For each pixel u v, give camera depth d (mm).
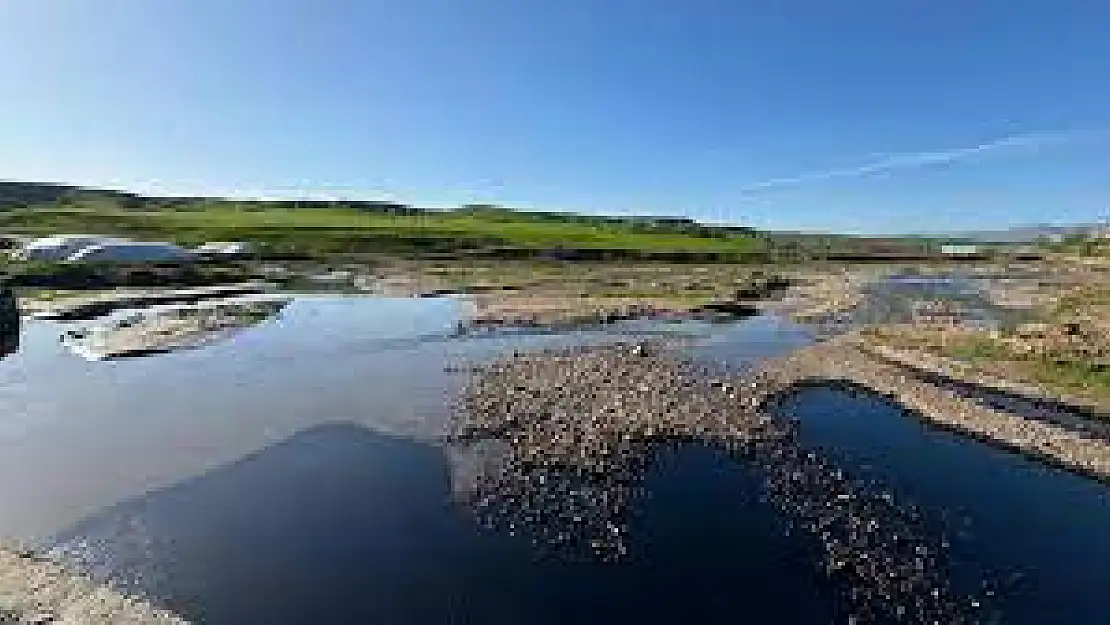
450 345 47000
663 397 32781
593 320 56625
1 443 27906
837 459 26078
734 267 116500
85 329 49281
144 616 16875
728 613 17125
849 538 20422
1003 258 154875
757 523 21297
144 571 19000
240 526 21391
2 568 18906
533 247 128125
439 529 21141
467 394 34094
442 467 25516
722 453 26438
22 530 21062
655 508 22297
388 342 47906
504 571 18938
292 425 30062
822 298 72312
